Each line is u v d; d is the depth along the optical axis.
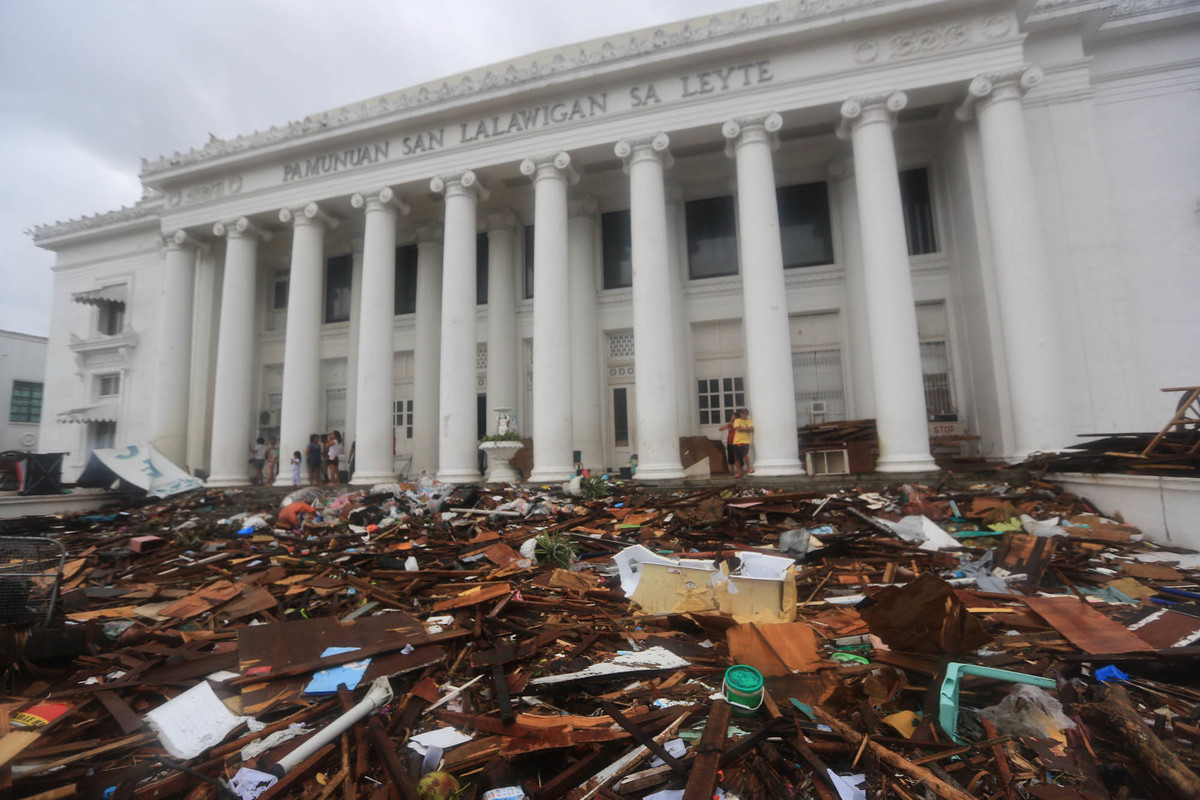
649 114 12.32
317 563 6.49
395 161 13.93
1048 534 6.52
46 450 20.05
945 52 11.02
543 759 2.64
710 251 15.36
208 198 15.65
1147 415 11.09
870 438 11.23
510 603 4.70
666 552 6.54
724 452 13.87
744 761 2.56
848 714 2.92
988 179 10.92
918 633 3.27
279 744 2.80
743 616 4.18
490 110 13.33
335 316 18.11
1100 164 11.19
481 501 9.98
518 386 15.84
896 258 10.88
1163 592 4.78
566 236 12.84
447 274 13.31
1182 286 11.28
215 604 5.07
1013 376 10.47
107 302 19.77
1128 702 2.70
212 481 14.52
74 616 4.74
